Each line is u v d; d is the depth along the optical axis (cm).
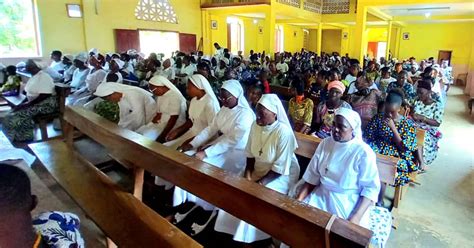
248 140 248
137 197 221
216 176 160
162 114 346
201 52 1207
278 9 1102
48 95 457
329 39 2230
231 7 1172
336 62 1017
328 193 208
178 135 332
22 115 444
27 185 86
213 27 1346
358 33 1014
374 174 192
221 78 645
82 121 292
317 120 364
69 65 755
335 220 119
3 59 828
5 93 557
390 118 272
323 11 1445
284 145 225
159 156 191
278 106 228
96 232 244
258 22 1661
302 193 218
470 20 1504
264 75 553
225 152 276
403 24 1764
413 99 409
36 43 893
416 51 1817
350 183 199
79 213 269
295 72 717
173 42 1220
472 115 712
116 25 1046
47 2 890
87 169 251
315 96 418
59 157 277
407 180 271
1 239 78
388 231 211
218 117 284
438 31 1730
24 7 859
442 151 455
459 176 367
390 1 952
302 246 125
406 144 267
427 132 354
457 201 310
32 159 318
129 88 374
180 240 158
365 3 988
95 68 600
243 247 229
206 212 273
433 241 248
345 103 314
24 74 614
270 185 227
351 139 199
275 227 134
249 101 357
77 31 964
